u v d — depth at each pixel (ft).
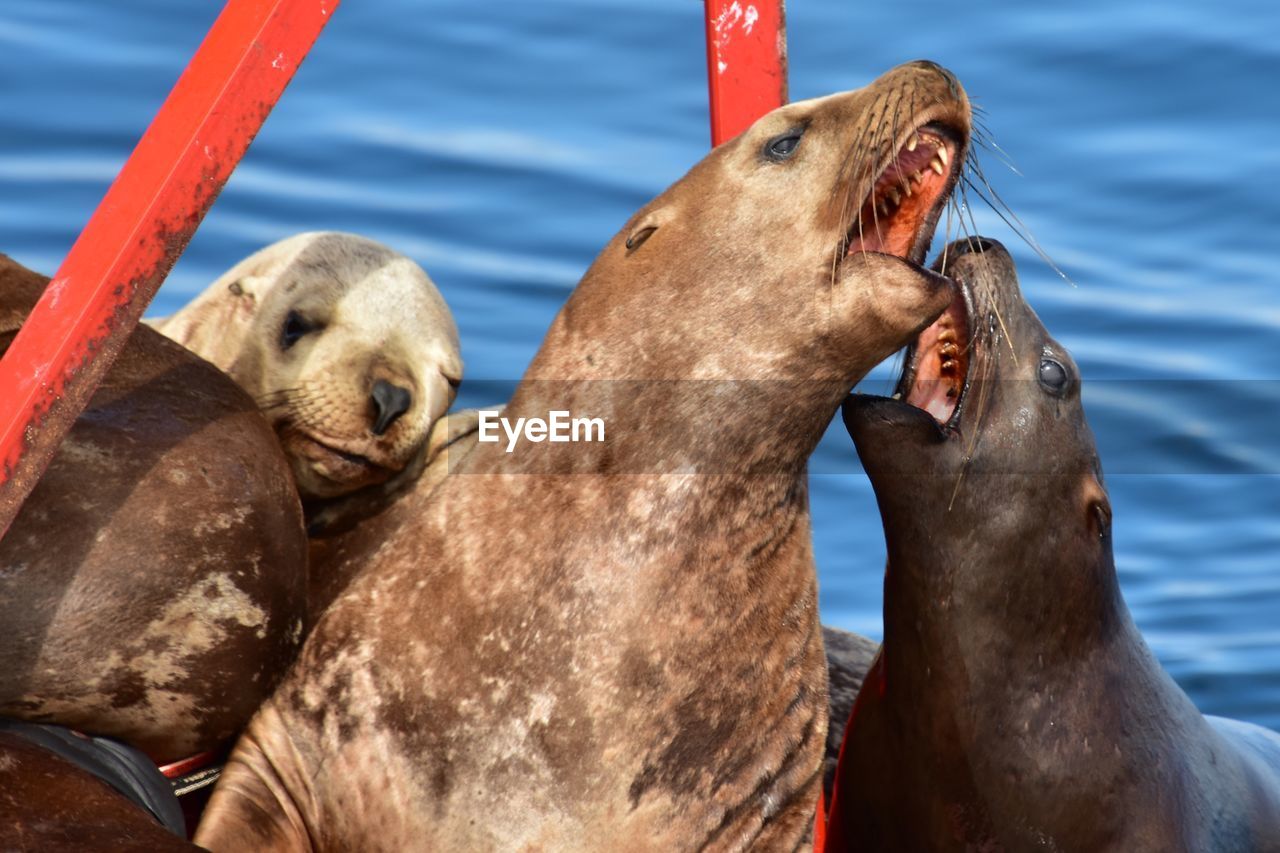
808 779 51.06
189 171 43.45
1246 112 148.05
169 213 43.34
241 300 65.31
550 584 48.44
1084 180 137.90
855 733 60.34
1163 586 95.55
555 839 47.55
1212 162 140.05
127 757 46.65
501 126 133.39
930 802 58.39
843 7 160.35
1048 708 58.08
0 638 45.29
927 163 50.55
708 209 50.72
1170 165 139.33
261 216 116.16
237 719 49.19
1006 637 57.77
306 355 63.05
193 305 66.64
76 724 46.98
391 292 65.21
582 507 49.03
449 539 49.65
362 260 66.54
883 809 59.72
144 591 46.80
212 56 44.11
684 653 48.70
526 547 48.83
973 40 156.66
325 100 134.00
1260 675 86.53
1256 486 104.27
